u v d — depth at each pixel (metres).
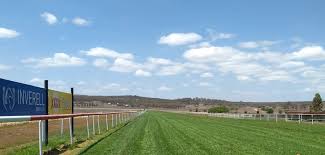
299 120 54.28
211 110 148.00
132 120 56.66
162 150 17.52
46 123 18.77
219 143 21.09
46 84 20.08
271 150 17.84
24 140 23.61
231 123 49.69
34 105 17.98
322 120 50.88
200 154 16.22
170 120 58.22
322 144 20.95
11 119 11.15
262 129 35.44
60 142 19.58
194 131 31.88
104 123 45.78
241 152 17.02
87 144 19.73
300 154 16.45
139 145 19.64
